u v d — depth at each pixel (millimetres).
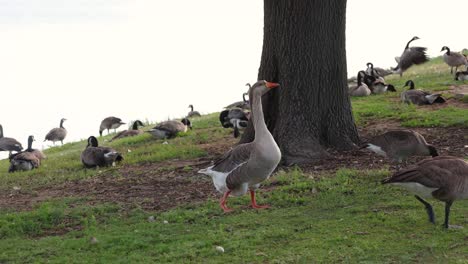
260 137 9969
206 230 9609
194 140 18500
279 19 14336
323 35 14258
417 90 19688
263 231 9211
